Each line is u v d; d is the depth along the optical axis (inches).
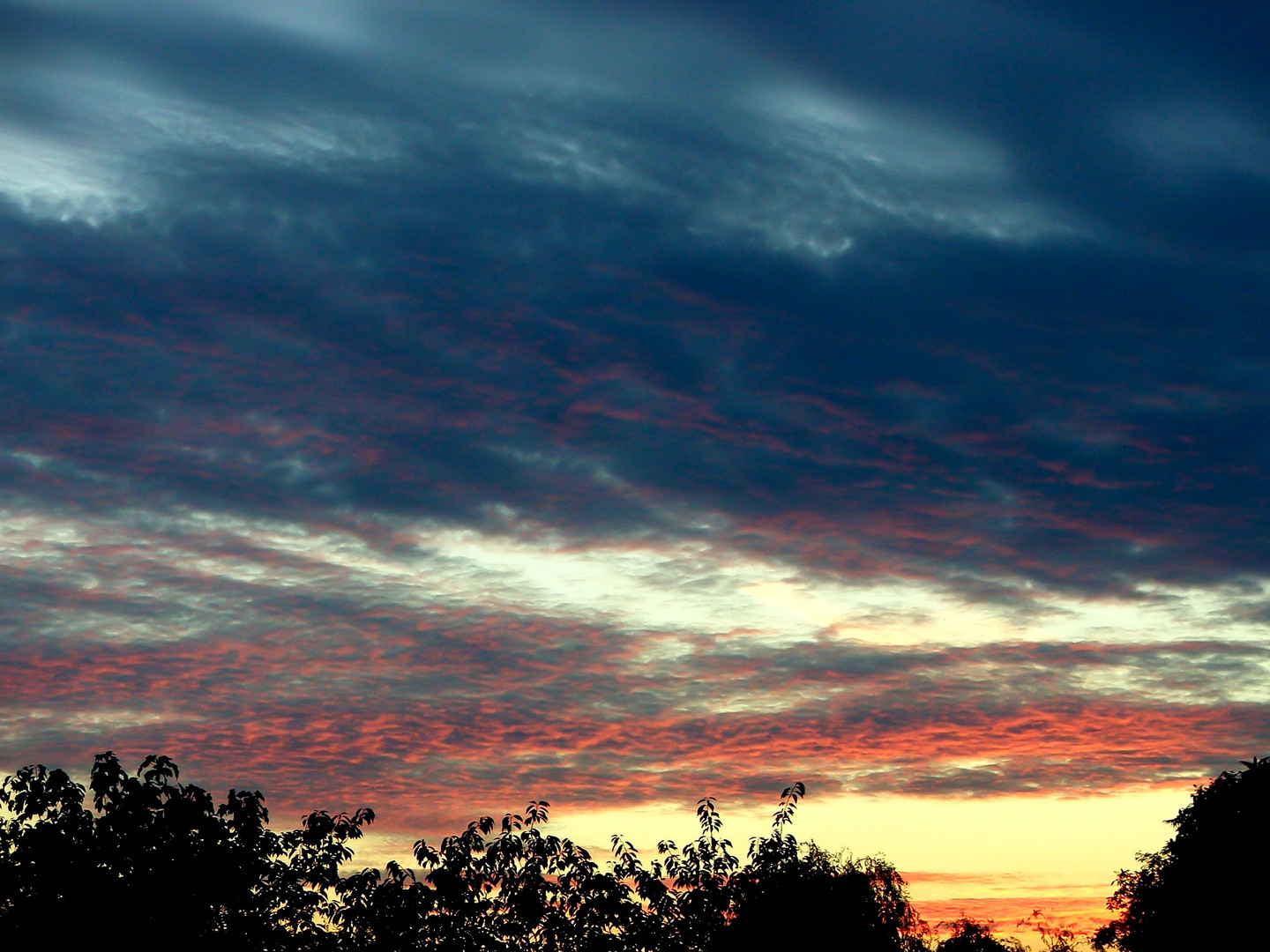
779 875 980.6
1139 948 2150.6
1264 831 1991.9
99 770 884.0
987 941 2385.6
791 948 962.1
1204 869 2033.7
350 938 928.9
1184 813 2119.8
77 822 869.8
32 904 841.5
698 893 952.9
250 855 898.1
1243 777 2064.5
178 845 874.1
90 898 842.2
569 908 944.3
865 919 1032.2
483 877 953.5
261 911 911.7
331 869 933.2
